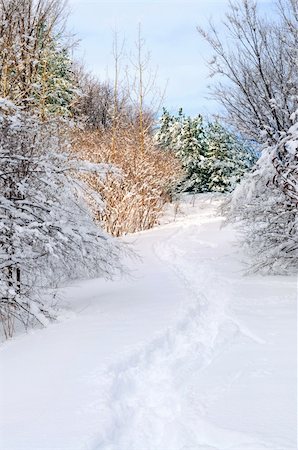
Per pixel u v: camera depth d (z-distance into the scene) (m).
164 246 13.64
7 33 10.32
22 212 6.45
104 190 16.25
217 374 3.56
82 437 2.57
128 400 3.39
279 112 8.08
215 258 10.69
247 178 7.32
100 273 8.10
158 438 2.75
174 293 7.45
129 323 5.41
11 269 6.58
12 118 6.43
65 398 3.17
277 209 7.71
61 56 18.95
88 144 17.80
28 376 3.75
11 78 10.05
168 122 34.78
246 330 4.72
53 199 7.12
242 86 8.23
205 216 21.23
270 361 3.66
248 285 7.22
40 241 6.47
